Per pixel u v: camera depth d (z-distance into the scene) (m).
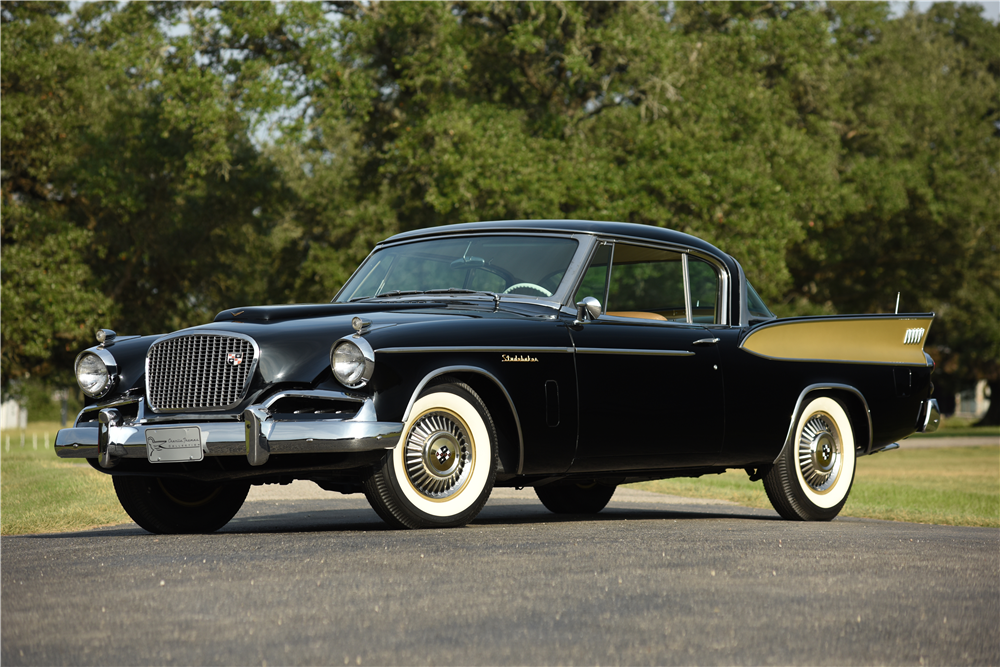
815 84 46.62
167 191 43.31
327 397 8.07
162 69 40.34
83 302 39.22
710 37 45.44
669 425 9.85
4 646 4.66
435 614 5.22
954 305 65.50
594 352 9.38
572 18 40.69
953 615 5.33
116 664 4.36
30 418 111.50
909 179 50.41
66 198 43.50
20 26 41.28
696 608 5.38
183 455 8.23
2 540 8.39
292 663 4.35
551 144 39.62
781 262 39.09
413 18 39.66
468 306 9.49
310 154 51.03
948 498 18.73
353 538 7.86
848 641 4.75
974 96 59.09
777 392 10.80
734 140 42.09
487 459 8.76
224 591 5.79
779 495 11.07
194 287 47.47
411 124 41.16
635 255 10.55
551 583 6.00
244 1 39.12
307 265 43.38
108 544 7.80
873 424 11.72
